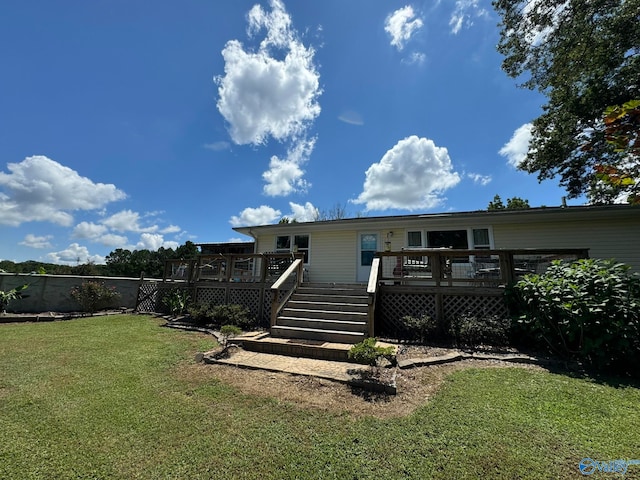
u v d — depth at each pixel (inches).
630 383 150.7
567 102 442.9
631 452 92.7
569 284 186.2
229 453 97.7
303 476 86.6
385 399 139.1
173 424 116.5
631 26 359.6
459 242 376.2
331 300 288.4
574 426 109.2
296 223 437.1
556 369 174.2
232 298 357.1
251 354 216.7
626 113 70.9
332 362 196.5
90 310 415.2
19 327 315.9
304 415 124.3
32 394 143.6
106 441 104.2
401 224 398.9
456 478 84.0
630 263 323.6
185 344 243.3
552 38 419.8
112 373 174.6
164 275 427.2
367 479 84.7
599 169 81.1
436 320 258.8
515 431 106.7
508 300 234.2
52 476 86.3
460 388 147.6
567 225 346.3
